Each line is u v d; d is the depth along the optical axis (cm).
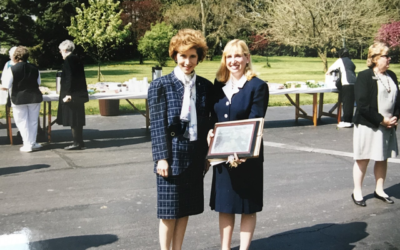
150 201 480
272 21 3225
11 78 683
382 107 441
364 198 492
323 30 2902
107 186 532
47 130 846
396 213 446
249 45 5169
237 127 294
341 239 383
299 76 2606
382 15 3003
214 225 413
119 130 906
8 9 3631
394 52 3575
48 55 3719
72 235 387
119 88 841
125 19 4675
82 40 2478
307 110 1209
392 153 460
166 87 296
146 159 668
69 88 698
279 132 893
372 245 370
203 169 309
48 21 3691
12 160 653
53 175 577
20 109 698
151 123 296
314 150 731
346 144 782
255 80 307
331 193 509
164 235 304
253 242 377
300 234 393
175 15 4653
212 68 3422
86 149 733
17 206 460
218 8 4741
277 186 534
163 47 3662
